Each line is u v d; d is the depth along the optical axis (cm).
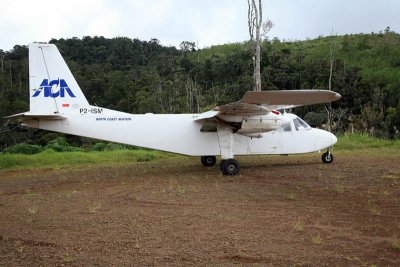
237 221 768
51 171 1608
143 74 4325
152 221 777
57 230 730
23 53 5172
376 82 3641
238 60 4209
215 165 1648
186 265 563
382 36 5703
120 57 5584
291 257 585
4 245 655
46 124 1397
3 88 3391
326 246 628
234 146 1480
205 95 3722
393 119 2827
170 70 4478
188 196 1008
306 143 1553
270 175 1339
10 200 1026
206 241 656
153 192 1069
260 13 2531
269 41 5703
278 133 1527
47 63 1399
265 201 939
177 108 3200
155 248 628
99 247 636
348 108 3312
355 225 735
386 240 652
